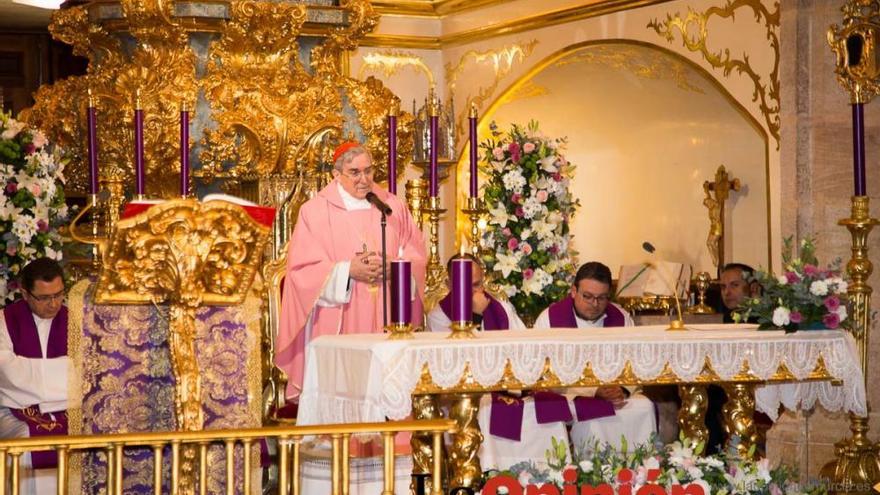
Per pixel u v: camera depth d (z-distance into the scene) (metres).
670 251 12.91
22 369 8.15
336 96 11.57
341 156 9.00
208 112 11.15
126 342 7.07
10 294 9.00
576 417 9.13
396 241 9.00
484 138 13.55
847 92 9.80
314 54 11.78
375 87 11.99
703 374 7.43
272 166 11.30
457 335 7.20
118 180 8.95
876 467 8.40
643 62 12.00
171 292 6.94
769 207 10.64
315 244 8.84
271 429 6.19
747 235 11.90
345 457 6.25
